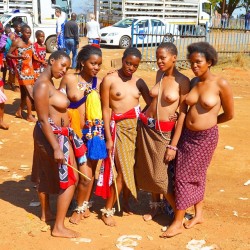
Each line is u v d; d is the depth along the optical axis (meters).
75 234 4.76
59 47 16.67
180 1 29.38
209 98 4.52
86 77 4.86
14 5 23.30
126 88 4.82
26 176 6.64
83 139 4.86
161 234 4.88
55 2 24.28
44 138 4.61
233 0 43.88
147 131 4.76
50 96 4.50
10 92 12.24
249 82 16.45
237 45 20.64
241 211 5.57
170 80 4.68
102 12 31.03
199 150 4.66
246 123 9.96
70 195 4.70
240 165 7.33
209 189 6.29
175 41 19.17
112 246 4.62
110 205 5.05
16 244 4.61
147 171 4.82
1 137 8.56
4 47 9.52
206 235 4.88
